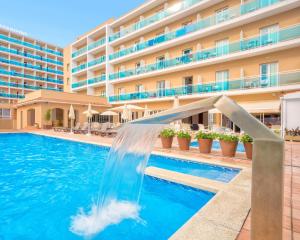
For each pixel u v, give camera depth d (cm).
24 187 489
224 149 691
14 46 4384
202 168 616
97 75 2953
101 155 870
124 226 323
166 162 704
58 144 1166
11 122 2425
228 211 269
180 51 1997
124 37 2438
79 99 2261
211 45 1788
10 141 1301
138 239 292
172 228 320
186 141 797
